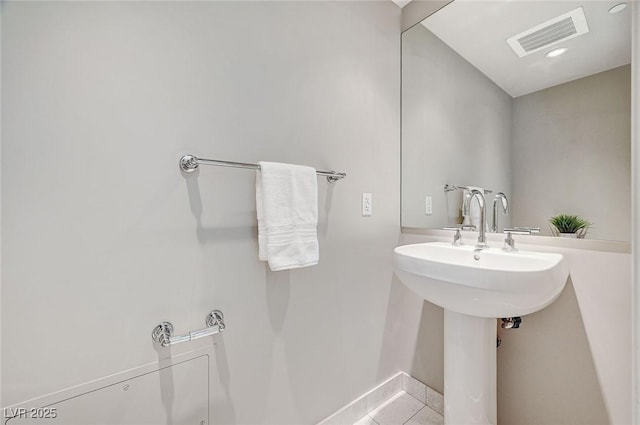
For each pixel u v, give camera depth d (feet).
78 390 2.48
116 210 2.64
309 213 3.61
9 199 2.20
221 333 3.28
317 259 3.66
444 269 3.03
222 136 3.25
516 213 3.98
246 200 3.44
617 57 3.20
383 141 5.07
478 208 4.36
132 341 2.73
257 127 3.53
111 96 2.60
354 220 4.63
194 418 3.09
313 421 4.12
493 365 3.63
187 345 3.05
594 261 3.26
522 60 3.98
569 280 3.44
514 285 2.63
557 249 3.56
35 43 2.27
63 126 2.39
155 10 2.83
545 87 3.75
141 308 2.78
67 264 2.43
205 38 3.14
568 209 3.50
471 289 2.85
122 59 2.65
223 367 3.29
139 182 2.74
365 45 4.77
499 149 4.16
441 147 4.81
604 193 3.23
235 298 3.38
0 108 2.16
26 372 2.29
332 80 4.32
